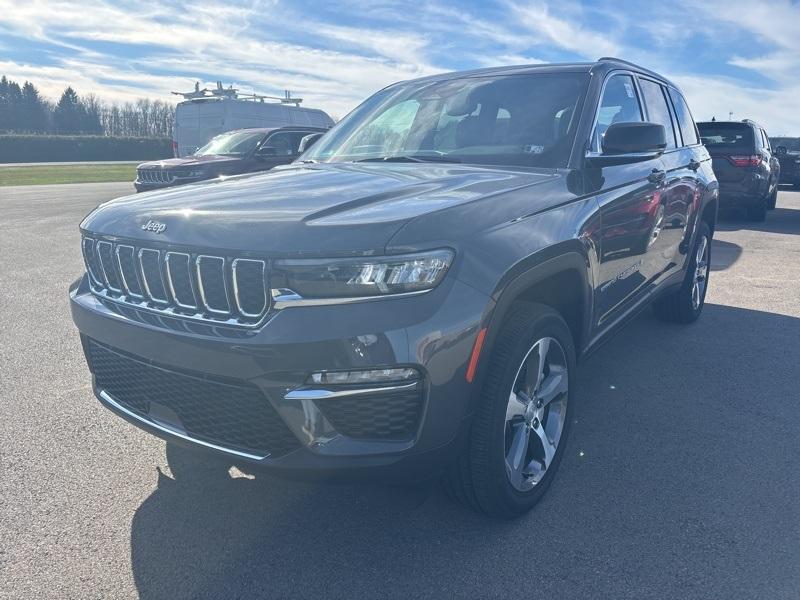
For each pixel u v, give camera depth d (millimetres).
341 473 2113
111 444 3260
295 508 2725
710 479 2934
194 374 2229
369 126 3791
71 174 30125
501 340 2424
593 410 3676
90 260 2713
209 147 12195
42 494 2805
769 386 4031
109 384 2664
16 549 2441
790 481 2916
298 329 2043
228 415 2225
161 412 2430
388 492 2566
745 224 11867
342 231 2084
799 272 7445
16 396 3834
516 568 2346
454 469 2430
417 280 2076
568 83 3449
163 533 2551
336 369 2047
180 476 2967
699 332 5125
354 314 2041
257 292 2121
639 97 4008
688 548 2445
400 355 2049
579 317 2998
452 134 3428
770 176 12281
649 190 3664
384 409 2107
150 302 2398
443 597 2207
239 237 2162
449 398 2158
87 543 2482
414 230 2107
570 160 3059
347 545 2482
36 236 10031
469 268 2188
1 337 4961
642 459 3117
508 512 2568
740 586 2240
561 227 2666
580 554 2418
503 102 3467
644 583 2258
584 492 2830
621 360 4492
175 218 2363
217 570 2342
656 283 4203
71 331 5125
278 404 2082
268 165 11531
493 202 2457
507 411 2459
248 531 2568
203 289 2219
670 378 4160
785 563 2357
